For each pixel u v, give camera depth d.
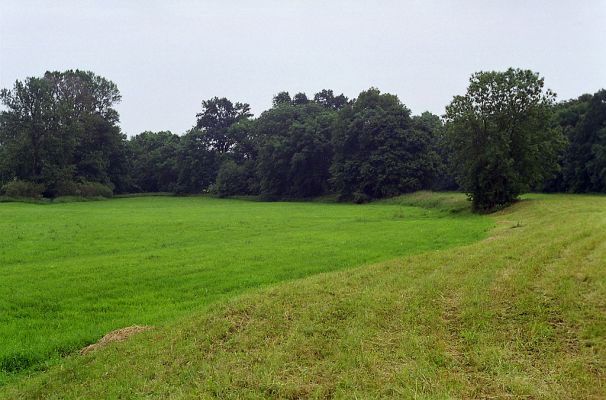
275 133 100.12
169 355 8.34
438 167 82.06
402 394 6.48
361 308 9.80
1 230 33.38
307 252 22.02
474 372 7.17
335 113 96.62
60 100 97.44
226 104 120.81
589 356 7.46
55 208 64.81
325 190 95.19
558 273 11.09
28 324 12.39
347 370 7.25
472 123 46.56
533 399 6.35
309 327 8.92
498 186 46.31
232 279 16.84
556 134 47.19
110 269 19.06
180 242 27.69
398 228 32.03
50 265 20.12
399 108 81.25
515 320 8.88
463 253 15.02
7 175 89.50
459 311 9.46
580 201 41.19
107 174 107.00
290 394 6.66
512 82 45.56
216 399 6.63
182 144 114.44
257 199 97.25
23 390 7.98
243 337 8.72
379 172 78.50
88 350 9.91
